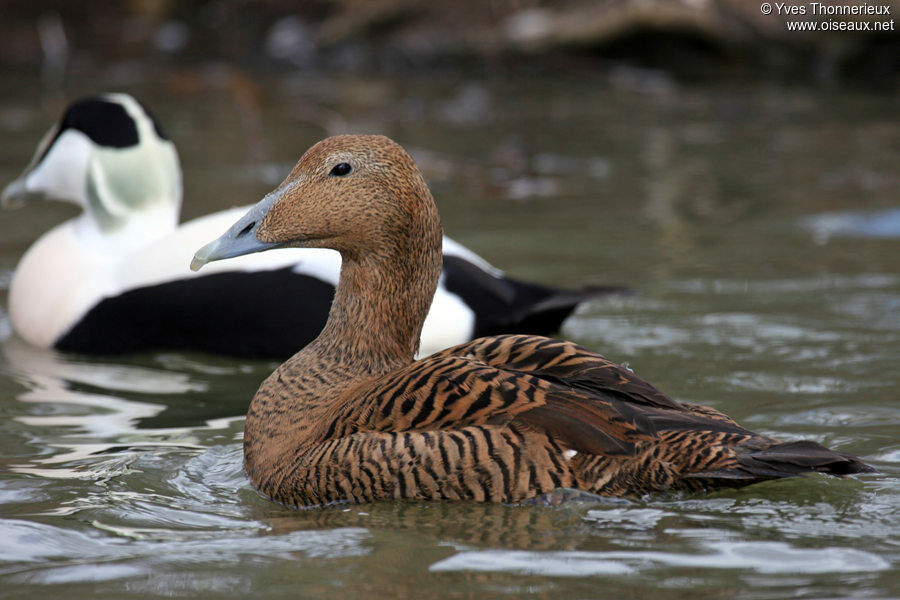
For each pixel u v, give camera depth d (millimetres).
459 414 6738
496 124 21312
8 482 7461
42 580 5961
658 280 12477
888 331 10570
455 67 26656
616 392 6910
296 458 7078
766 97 23672
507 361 7078
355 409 6992
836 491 6883
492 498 6598
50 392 9617
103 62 26812
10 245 14383
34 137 19734
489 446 6578
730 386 9242
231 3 29734
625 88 24766
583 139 20203
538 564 5957
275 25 28766
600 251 13703
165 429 8602
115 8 30312
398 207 7512
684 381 9391
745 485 6699
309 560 6109
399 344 7695
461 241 14188
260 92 22953
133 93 23859
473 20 27562
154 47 28062
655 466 6562
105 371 10305
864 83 24828
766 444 6617
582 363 6949
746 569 5859
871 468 6355
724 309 11367
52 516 6863
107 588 5852
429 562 6016
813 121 21344
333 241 7574
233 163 18250
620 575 5812
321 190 7508
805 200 15945
